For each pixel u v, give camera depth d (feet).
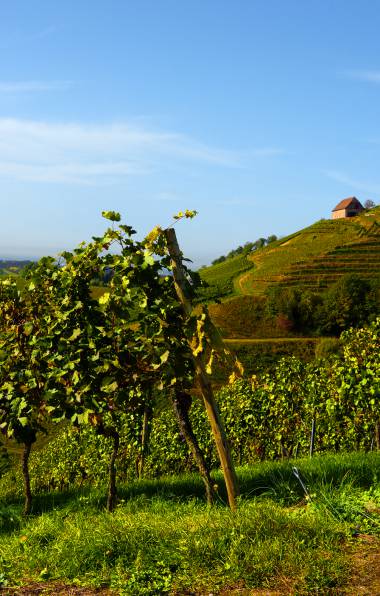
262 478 26.02
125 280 23.09
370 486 21.44
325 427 52.47
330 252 452.76
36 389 27.91
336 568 14.73
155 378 24.66
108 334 24.53
